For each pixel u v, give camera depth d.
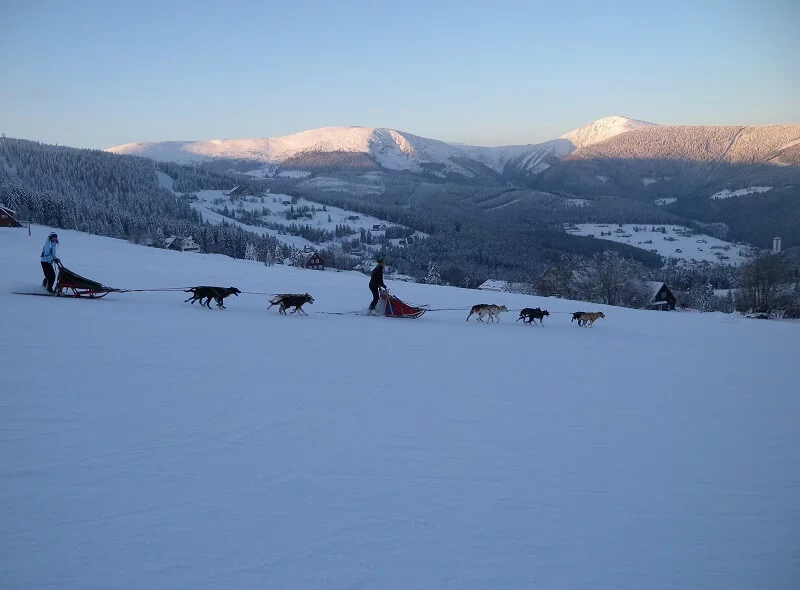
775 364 14.61
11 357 9.27
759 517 5.41
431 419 7.86
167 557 4.16
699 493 5.89
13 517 4.57
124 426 6.68
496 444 7.02
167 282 24.33
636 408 9.20
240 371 9.66
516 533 4.85
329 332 14.55
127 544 4.30
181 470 5.64
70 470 5.45
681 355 15.26
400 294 28.30
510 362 12.52
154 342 11.36
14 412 6.83
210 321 14.66
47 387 7.86
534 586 4.10
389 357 11.96
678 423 8.45
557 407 8.94
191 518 4.73
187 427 6.82
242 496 5.18
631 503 5.57
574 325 21.41
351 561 4.27
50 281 16.92
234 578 3.96
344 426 7.29
